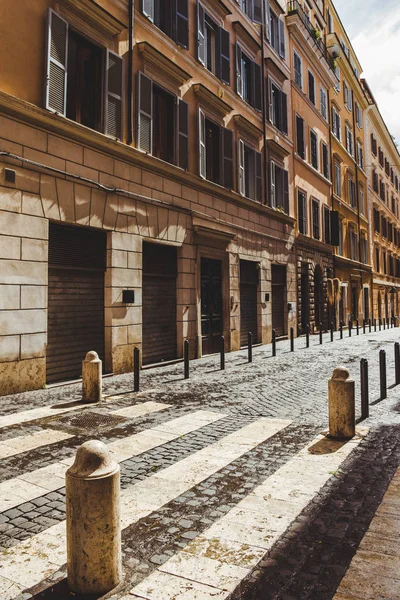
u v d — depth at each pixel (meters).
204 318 14.88
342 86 33.34
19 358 8.50
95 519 2.62
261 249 18.72
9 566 2.93
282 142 21.52
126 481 4.32
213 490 4.09
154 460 4.89
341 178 31.89
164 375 10.68
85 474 2.65
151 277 12.50
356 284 34.50
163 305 12.97
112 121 10.98
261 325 18.53
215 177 16.06
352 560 2.92
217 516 3.59
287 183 21.73
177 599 2.55
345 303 30.80
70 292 9.92
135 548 3.13
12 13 8.75
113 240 10.75
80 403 7.59
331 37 29.62
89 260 10.35
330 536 3.24
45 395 8.28
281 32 21.73
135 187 11.57
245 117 17.92
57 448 5.26
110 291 10.70
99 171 10.45
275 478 4.34
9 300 8.34
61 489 4.14
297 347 17.52
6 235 8.30
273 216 19.92
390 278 47.25
